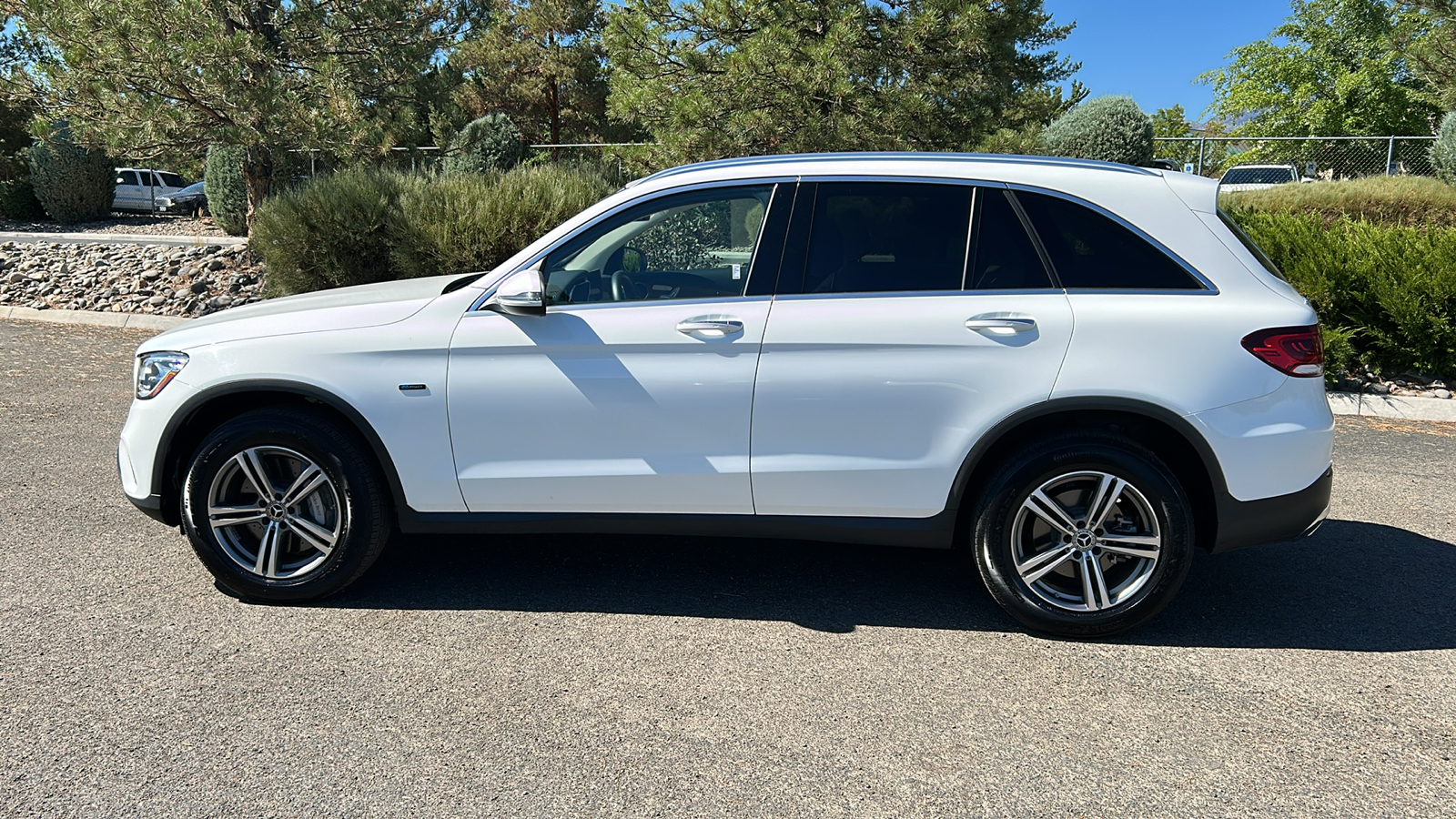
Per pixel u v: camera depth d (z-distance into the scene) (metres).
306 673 3.44
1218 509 3.65
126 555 4.51
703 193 3.89
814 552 4.75
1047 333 3.60
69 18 13.27
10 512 5.07
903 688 3.40
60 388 8.19
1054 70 23.81
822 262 3.77
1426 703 3.32
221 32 13.74
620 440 3.82
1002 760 2.96
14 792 2.73
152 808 2.67
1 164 21.88
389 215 11.25
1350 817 2.69
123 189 28.11
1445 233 8.53
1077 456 3.60
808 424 3.74
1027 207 3.72
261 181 15.00
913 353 3.66
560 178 11.67
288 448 3.87
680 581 4.36
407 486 3.92
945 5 14.34
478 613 3.97
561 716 3.18
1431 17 19.91
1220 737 3.10
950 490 3.74
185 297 12.26
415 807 2.70
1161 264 3.66
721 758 2.96
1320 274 8.66
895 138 14.85
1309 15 36.19
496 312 3.84
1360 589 4.32
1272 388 3.58
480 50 31.80
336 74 14.30
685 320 3.74
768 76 14.03
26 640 3.64
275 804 2.70
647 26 15.54
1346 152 20.61
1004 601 3.77
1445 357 8.33
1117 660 3.63
